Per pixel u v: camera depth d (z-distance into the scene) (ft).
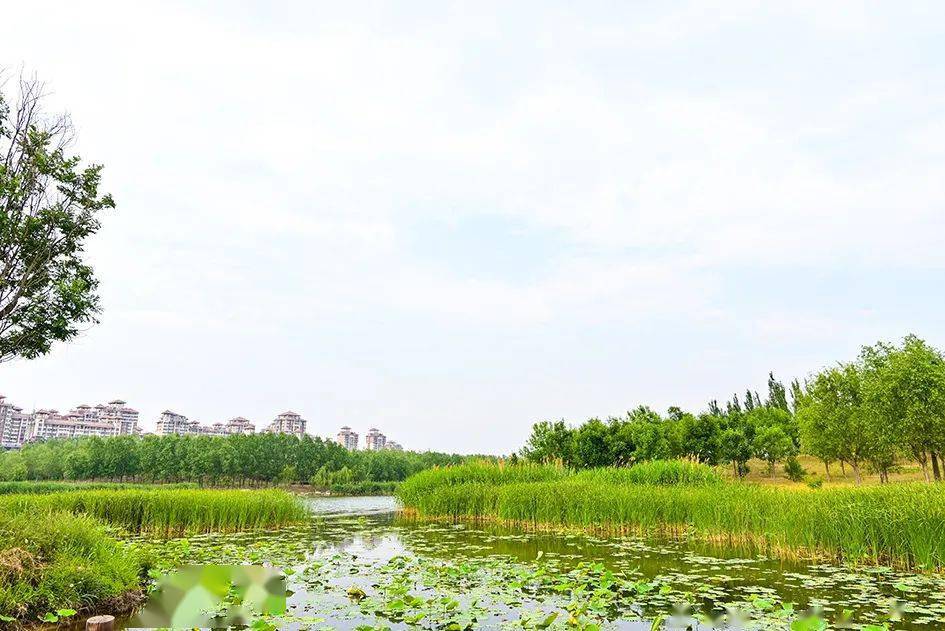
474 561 33.22
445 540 44.91
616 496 50.34
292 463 212.84
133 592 24.16
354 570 30.63
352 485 190.08
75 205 38.29
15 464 202.39
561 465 85.10
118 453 197.06
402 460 251.39
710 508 43.27
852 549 32.45
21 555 21.75
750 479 125.49
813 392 98.84
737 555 35.91
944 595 24.17
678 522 46.42
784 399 196.65
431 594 24.95
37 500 46.88
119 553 26.76
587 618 20.99
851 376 94.32
